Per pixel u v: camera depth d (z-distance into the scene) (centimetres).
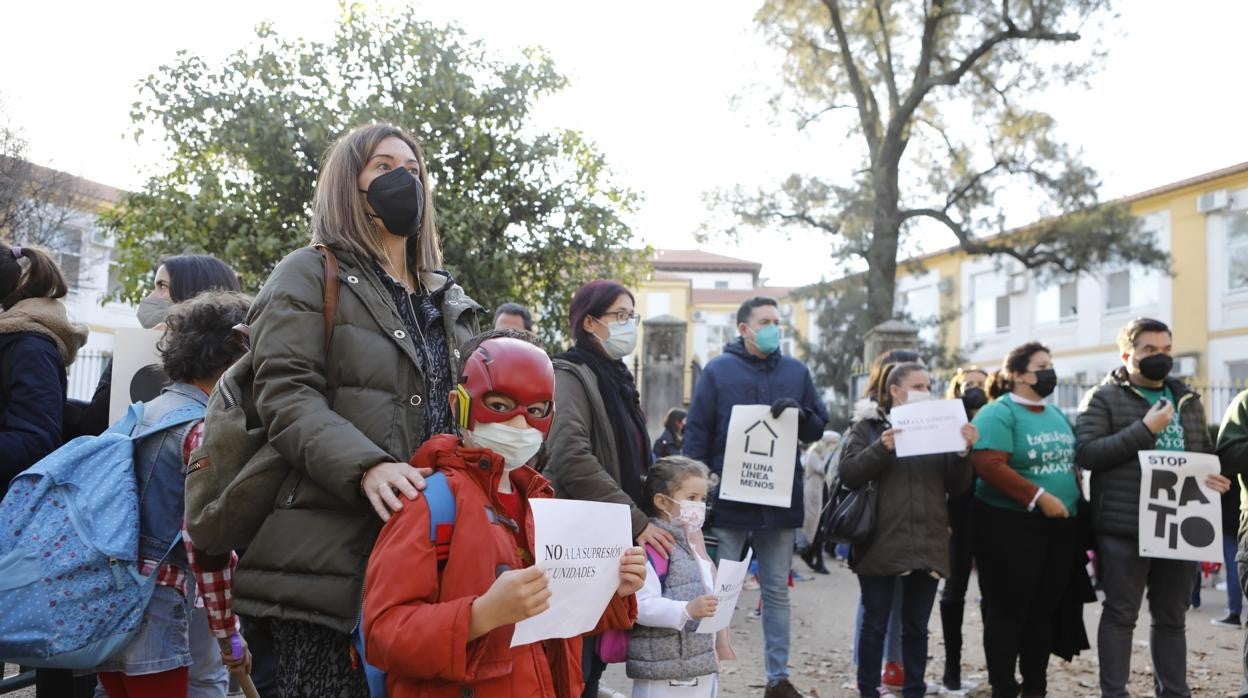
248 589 229
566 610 217
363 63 1066
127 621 283
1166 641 503
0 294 349
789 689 524
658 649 373
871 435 530
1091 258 2236
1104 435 512
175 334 322
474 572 213
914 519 510
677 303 4756
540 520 214
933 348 2616
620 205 1195
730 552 536
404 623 197
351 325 241
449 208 1047
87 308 2375
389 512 214
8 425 324
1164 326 516
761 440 530
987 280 3497
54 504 288
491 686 216
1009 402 526
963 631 820
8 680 454
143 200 1052
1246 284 2661
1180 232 2827
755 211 2300
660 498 407
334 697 228
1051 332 3225
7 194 1761
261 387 230
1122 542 502
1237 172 2655
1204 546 475
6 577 275
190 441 297
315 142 1021
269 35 1055
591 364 417
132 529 288
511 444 224
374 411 236
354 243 252
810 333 3834
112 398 384
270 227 1045
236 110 1040
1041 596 529
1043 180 2197
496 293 1087
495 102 1099
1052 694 608
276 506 232
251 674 388
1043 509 502
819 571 1206
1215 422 2611
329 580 223
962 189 2319
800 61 2384
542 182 1130
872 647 525
